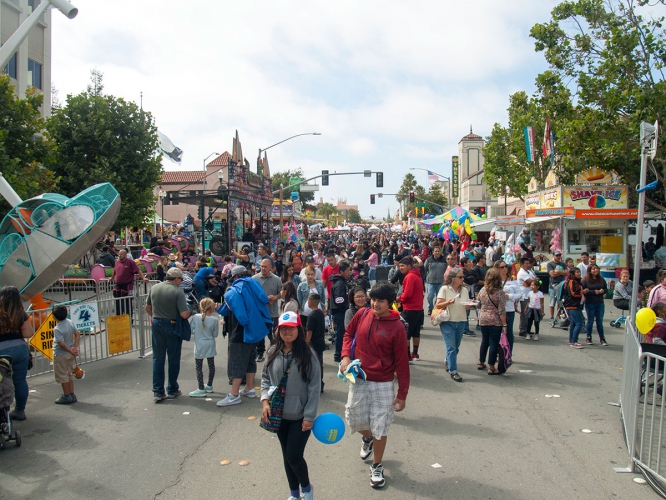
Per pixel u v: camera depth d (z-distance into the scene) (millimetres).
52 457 5336
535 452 5406
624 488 4621
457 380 8102
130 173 24203
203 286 14133
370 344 4793
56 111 23750
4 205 13531
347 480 4801
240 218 29688
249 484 4723
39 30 26141
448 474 4898
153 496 4508
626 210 18906
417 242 32781
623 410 5996
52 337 8367
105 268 17062
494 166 33938
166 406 7012
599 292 10570
